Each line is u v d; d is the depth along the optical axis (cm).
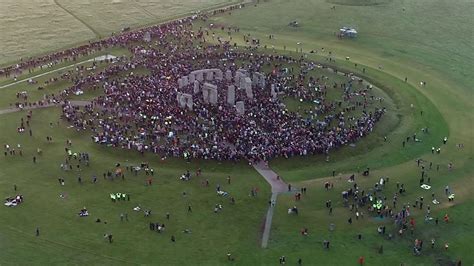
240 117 15338
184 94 16000
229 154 13725
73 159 13762
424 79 19075
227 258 10394
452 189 12862
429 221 11581
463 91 18250
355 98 17238
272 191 12619
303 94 17038
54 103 16725
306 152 13962
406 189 12800
